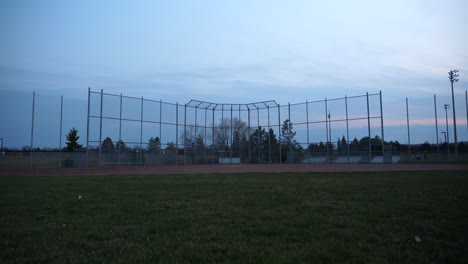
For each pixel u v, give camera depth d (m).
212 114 44.66
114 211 7.96
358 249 4.82
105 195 10.77
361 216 7.05
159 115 39.09
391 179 15.56
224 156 45.16
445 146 46.78
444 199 9.20
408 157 44.44
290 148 41.50
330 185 13.28
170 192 11.47
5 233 5.90
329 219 6.80
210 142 44.28
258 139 44.00
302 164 38.25
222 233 5.84
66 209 8.23
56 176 20.27
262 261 4.35
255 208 8.21
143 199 9.86
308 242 5.20
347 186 12.82
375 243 5.19
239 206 8.52
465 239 5.32
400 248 4.91
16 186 13.66
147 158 37.62
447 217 6.90
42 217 7.34
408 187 12.10
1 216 7.43
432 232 5.74
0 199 9.87
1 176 20.31
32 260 4.52
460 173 18.58
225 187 13.01
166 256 4.61
